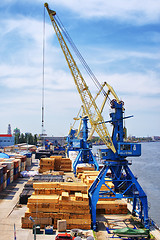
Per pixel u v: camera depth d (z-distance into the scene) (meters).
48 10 67.19
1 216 40.72
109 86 62.19
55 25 67.62
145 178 103.38
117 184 44.78
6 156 90.00
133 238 34.12
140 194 40.28
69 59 68.50
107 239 33.69
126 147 42.62
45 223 36.59
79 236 34.16
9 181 66.25
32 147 172.38
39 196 39.31
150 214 60.66
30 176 77.88
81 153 90.50
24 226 36.41
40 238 33.00
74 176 80.69
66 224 36.44
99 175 45.28
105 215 43.53
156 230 37.91
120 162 43.00
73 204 37.34
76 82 68.06
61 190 41.12
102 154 44.00
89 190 43.38
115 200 47.19
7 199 50.62
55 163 91.56
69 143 133.75
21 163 84.81
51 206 37.28
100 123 59.31
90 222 37.00
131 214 44.28
